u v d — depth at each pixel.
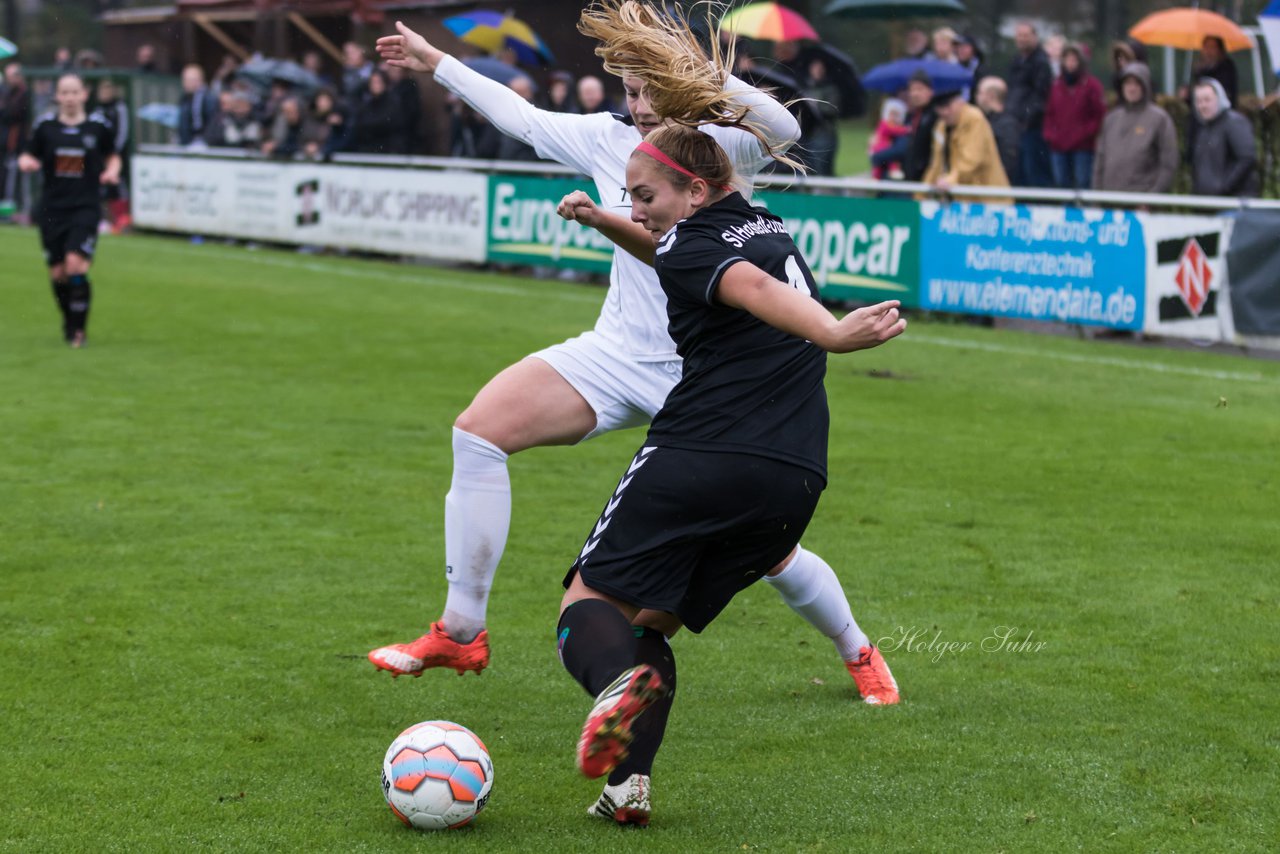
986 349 32.69
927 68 43.69
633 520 9.86
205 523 18.28
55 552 16.91
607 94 45.94
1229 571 16.48
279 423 24.56
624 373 11.91
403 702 12.52
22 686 12.71
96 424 24.22
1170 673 13.14
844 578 16.20
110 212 63.91
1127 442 23.62
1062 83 36.81
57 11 95.88
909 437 24.00
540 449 23.17
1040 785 10.66
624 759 9.70
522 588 15.87
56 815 10.16
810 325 9.09
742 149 11.87
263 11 64.69
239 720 12.04
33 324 35.66
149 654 13.57
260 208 55.25
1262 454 22.77
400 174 49.59
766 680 13.12
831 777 10.86
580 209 11.31
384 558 16.89
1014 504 19.56
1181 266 31.73
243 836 9.85
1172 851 9.59
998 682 12.95
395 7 58.56
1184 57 56.38
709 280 9.55
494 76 46.00
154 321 36.31
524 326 35.97
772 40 43.47
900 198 37.06
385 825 10.06
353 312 38.22
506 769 11.12
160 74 64.94
